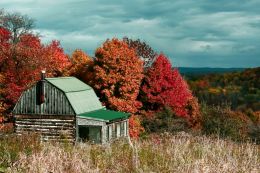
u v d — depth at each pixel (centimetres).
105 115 4044
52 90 4062
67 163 1282
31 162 1259
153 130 5784
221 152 1504
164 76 6334
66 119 4000
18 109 4184
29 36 5800
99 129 3878
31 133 1644
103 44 5603
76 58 6166
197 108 6625
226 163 1301
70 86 4253
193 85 14175
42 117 4088
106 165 1337
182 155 1400
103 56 5503
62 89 4028
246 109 11612
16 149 1415
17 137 1561
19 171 1225
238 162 1367
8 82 5228
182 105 6384
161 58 6350
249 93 13062
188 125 6147
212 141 1741
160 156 1413
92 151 1509
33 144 1480
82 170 1245
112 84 5481
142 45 7475
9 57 5200
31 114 4131
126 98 5541
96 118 3872
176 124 5697
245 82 13900
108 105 5500
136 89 5634
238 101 12369
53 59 5912
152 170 1266
